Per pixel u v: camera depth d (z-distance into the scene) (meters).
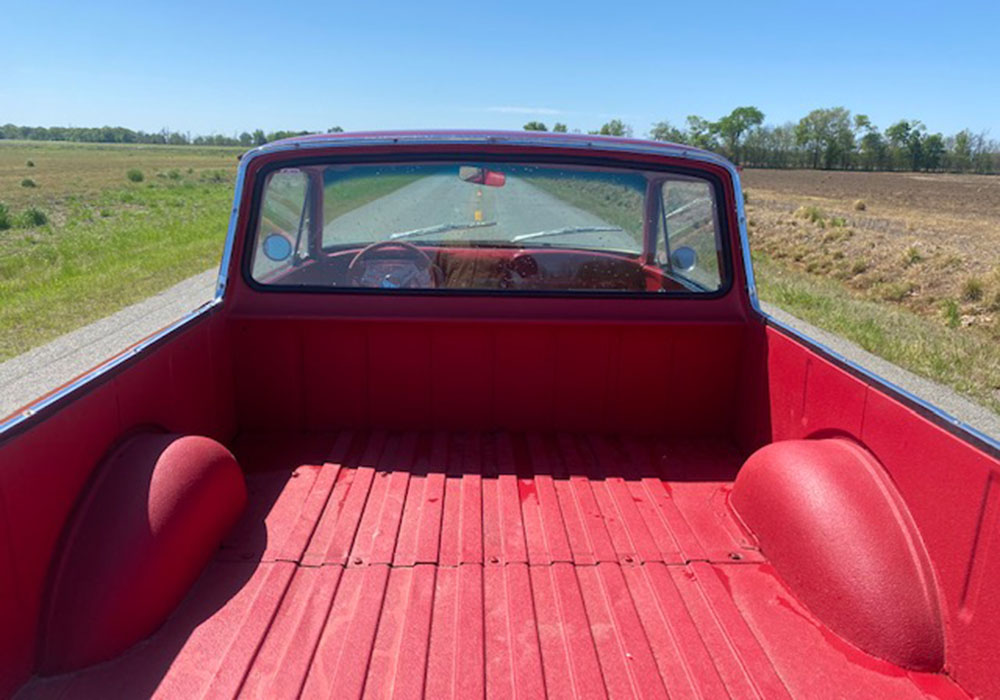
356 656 1.78
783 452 2.27
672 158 3.00
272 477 2.66
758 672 1.76
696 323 2.99
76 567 1.76
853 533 1.90
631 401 3.10
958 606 1.66
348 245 3.34
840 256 17.25
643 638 1.89
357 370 3.02
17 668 1.57
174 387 2.43
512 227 3.27
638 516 2.49
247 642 1.80
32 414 1.62
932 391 7.39
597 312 3.03
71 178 53.72
